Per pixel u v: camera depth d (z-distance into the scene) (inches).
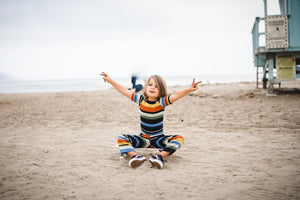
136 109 341.1
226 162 121.6
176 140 119.1
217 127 210.5
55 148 154.8
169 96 119.3
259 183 95.7
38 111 342.6
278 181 97.0
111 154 139.2
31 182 100.2
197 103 374.0
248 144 154.5
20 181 101.3
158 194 87.3
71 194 88.6
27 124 250.5
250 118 242.7
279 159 123.4
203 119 251.0
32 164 122.9
